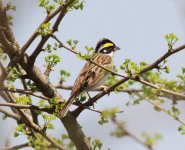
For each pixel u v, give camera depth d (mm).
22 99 11102
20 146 11180
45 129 11180
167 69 10578
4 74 10375
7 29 10398
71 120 11320
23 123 11312
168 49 10336
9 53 10531
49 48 10750
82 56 10398
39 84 11156
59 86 13023
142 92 12297
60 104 11164
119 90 12422
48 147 11258
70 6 10531
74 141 11422
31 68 10844
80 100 11453
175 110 11148
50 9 10516
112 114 10453
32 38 10430
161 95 11859
